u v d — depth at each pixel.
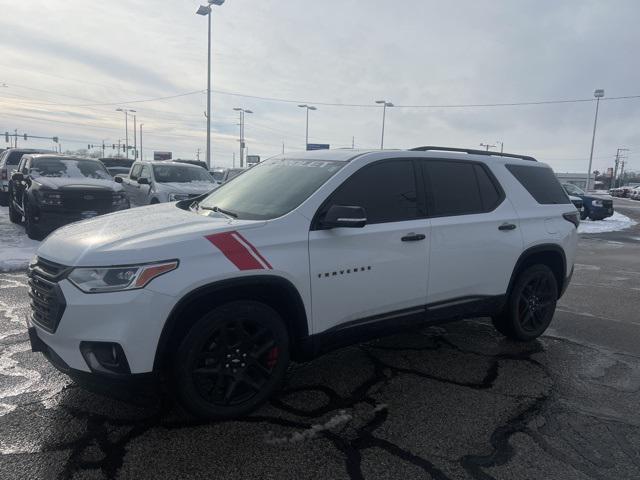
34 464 2.76
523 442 3.16
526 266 4.98
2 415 3.28
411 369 4.30
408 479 2.74
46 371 3.96
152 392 3.63
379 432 3.23
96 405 3.45
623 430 3.35
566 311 6.46
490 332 5.44
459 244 4.27
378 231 3.77
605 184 105.25
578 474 2.83
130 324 2.86
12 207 12.45
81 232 3.40
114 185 10.65
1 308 5.52
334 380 4.03
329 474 2.77
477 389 3.93
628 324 5.89
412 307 4.07
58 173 10.88
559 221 5.17
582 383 4.11
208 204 4.27
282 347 3.44
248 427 3.24
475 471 2.84
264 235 3.30
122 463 2.80
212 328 3.13
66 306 2.89
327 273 3.52
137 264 2.90
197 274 3.01
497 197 4.73
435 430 3.28
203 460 2.86
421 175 4.23
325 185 3.69
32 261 3.38
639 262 11.09
